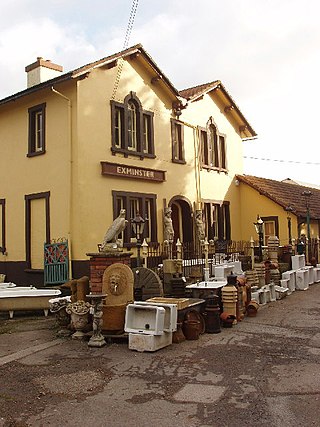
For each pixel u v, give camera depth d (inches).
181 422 201.0
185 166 767.7
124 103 649.0
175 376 263.9
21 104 658.2
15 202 659.4
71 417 209.3
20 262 647.1
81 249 567.2
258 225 676.1
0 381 260.7
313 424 194.7
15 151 664.4
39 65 689.6
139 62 681.6
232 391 237.3
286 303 521.3
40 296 479.8
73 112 584.1
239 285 431.8
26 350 330.0
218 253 722.2
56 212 596.7
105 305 354.0
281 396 228.8
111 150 620.7
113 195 617.3
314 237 923.4
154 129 705.6
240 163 938.1
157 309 321.7
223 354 309.1
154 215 687.7
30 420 206.8
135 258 631.8
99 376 266.2
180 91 861.2
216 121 870.4
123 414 211.5
